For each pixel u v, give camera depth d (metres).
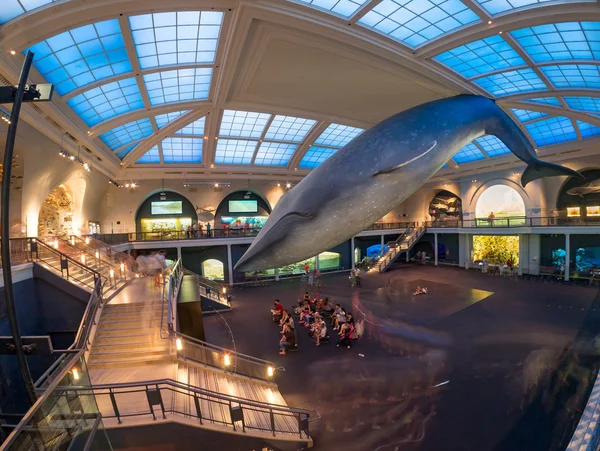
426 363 11.51
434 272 30.19
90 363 9.11
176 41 14.97
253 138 26.78
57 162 17.53
